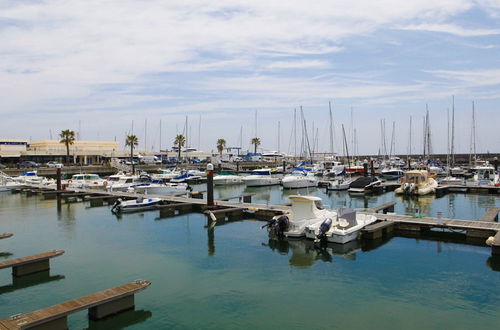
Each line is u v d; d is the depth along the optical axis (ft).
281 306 47.06
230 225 96.17
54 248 74.23
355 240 77.92
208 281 55.52
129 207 119.44
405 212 117.29
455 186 174.29
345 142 272.72
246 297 49.78
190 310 45.98
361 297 49.57
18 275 56.49
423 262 63.82
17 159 295.28
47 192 160.66
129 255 68.85
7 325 35.68
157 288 52.75
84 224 98.63
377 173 274.77
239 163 361.10
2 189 183.83
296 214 83.46
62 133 282.15
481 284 53.47
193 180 240.12
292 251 71.26
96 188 179.11
